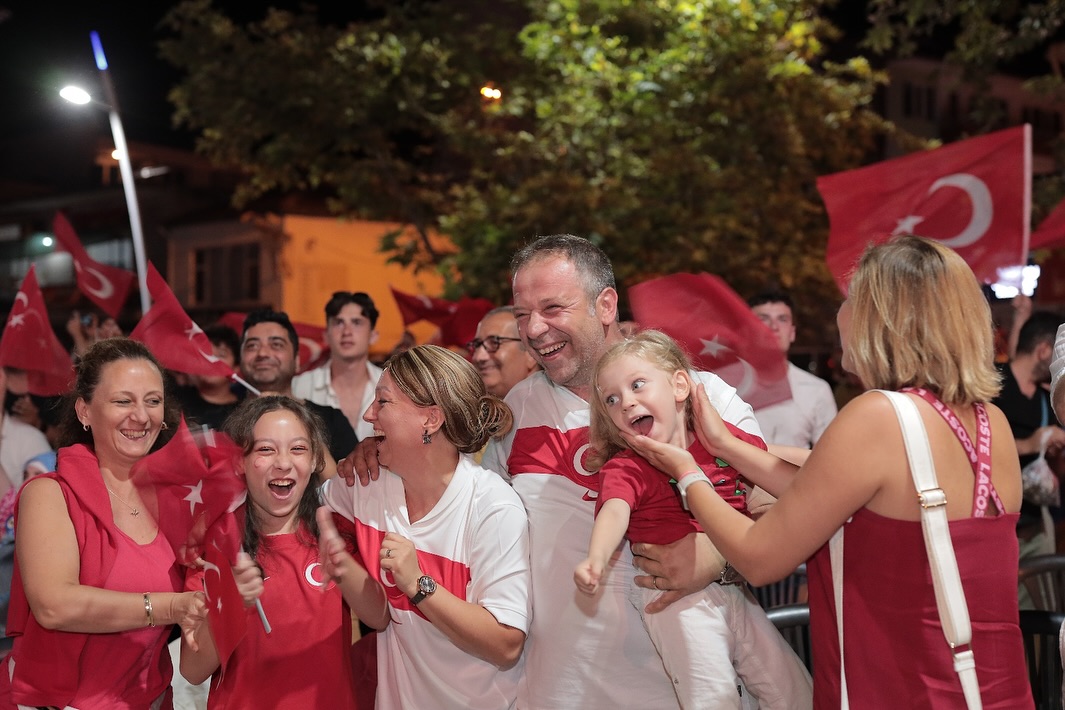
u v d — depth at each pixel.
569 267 3.22
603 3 15.38
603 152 15.02
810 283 15.71
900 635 2.42
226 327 6.68
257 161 16.20
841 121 15.74
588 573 2.63
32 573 2.98
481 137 15.01
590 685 3.12
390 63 15.49
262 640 3.11
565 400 3.31
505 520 3.11
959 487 2.42
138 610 2.97
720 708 2.90
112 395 3.17
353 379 6.62
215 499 3.11
